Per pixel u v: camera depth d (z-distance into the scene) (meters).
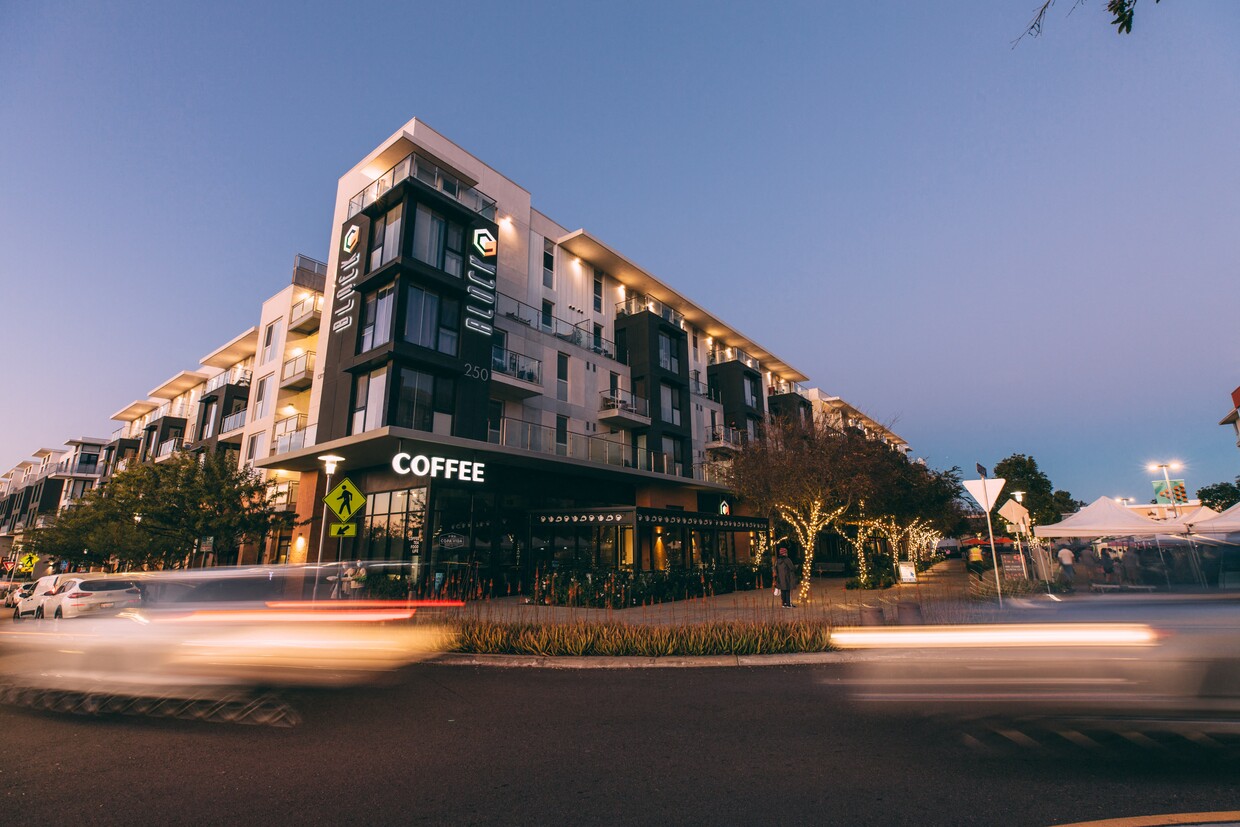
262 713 6.02
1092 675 6.96
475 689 7.12
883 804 3.62
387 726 5.54
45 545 27.75
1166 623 10.75
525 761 4.54
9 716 5.92
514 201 27.27
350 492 13.13
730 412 38.22
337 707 6.25
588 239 29.33
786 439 20.88
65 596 15.62
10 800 3.85
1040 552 18.91
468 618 11.36
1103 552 22.91
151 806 3.75
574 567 20.62
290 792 3.96
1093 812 3.39
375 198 22.14
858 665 8.19
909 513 25.50
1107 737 4.77
